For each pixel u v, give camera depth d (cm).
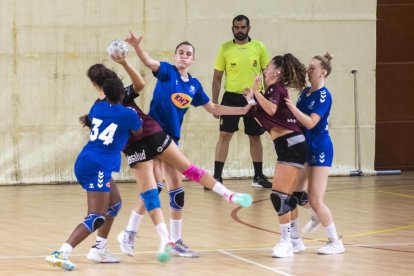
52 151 2906
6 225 2033
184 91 1686
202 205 2397
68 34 2895
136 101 2942
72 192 2694
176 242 1670
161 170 1733
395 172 3219
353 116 3153
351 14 3120
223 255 1678
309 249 1756
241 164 3045
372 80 3158
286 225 1664
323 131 1694
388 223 2108
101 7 2911
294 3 3067
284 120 1647
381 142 3325
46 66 2888
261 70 2800
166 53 2970
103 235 1591
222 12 3009
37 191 2719
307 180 1741
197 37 2992
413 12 3338
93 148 1532
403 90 3338
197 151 3009
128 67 1552
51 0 2880
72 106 2911
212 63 3006
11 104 2867
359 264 1585
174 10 2969
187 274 1484
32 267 1531
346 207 2378
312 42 3091
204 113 3005
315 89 1692
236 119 2756
